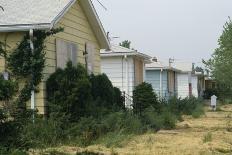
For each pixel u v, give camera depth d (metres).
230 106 56.38
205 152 16.89
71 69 21.20
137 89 30.52
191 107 39.09
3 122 13.46
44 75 20.95
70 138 18.33
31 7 21.92
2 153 12.82
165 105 36.28
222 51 41.69
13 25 20.30
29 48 20.41
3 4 22.36
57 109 20.30
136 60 35.78
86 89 21.03
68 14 23.64
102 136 19.20
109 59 34.69
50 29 20.62
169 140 20.22
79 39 25.00
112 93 24.98
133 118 23.31
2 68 20.64
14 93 13.62
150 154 16.34
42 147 16.67
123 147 18.02
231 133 23.52
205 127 27.14
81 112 20.78
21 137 13.94
